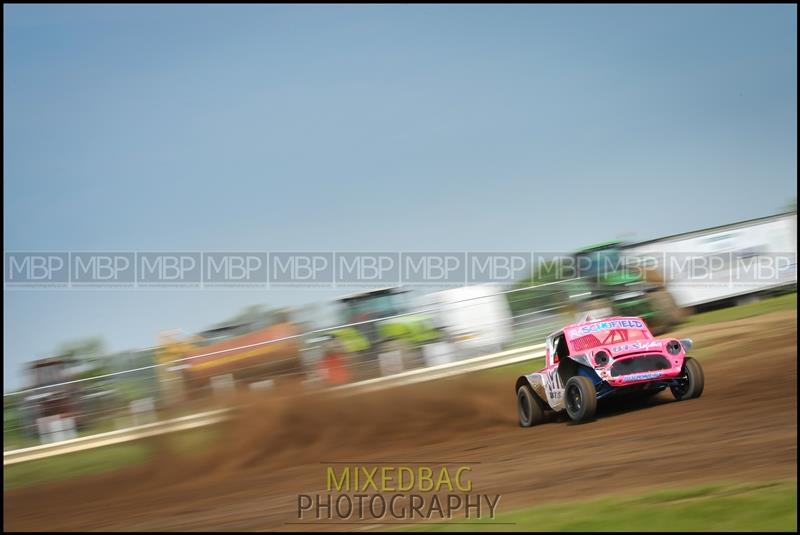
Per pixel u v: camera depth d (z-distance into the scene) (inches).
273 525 452.1
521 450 597.9
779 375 738.2
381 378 989.8
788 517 331.0
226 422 877.2
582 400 644.7
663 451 511.2
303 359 992.2
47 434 944.9
